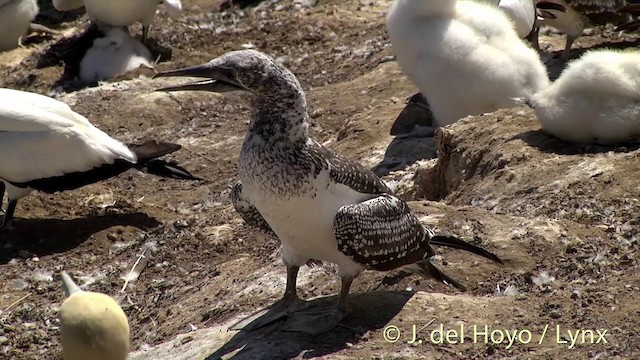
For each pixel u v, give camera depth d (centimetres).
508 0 1562
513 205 1029
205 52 2080
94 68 1967
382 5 2244
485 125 1212
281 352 755
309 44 2048
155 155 1335
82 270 1219
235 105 1759
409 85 1638
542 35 1898
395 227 770
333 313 790
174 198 1438
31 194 1421
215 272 1049
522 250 899
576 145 1134
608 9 1664
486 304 810
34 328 1066
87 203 1412
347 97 1666
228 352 778
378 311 803
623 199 986
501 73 1302
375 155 1368
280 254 1000
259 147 744
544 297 820
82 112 1772
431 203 1008
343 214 743
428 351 747
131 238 1297
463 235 928
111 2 1969
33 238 1297
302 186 738
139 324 1004
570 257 888
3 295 1166
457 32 1316
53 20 2489
